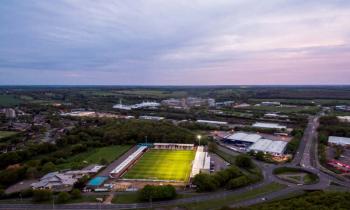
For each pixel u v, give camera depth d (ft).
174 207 552.00
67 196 580.71
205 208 548.31
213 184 625.00
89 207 554.87
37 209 547.90
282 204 516.32
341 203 484.33
